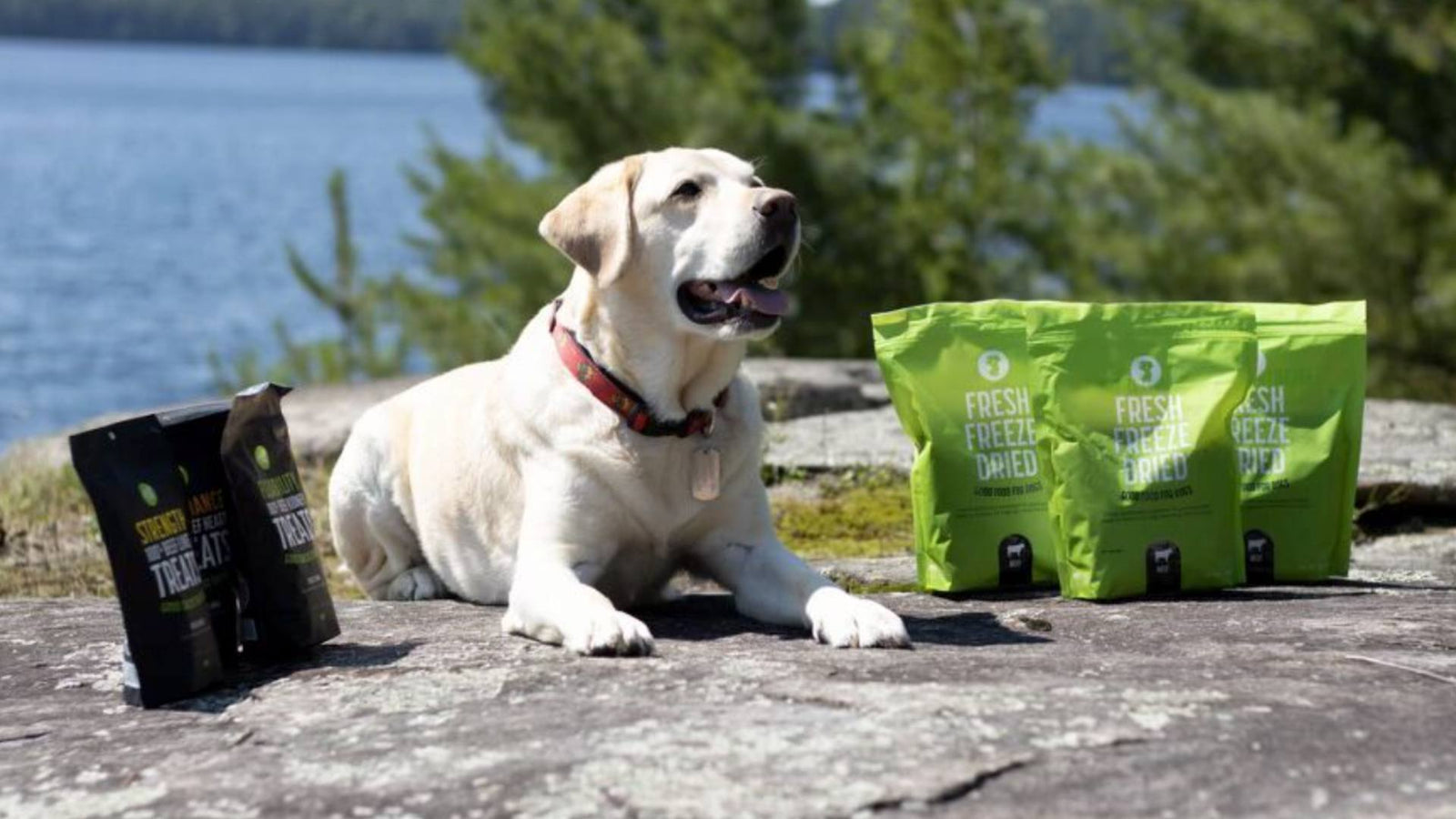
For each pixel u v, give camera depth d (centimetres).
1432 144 1309
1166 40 1376
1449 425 629
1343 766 240
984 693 275
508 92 1370
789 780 238
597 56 1346
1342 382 396
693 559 392
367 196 6756
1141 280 1345
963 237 1458
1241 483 394
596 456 365
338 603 412
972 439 392
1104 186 1380
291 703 294
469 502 406
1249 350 376
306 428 718
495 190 1342
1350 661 300
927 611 369
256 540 325
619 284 366
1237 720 260
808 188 1343
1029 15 1513
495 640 344
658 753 251
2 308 3152
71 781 260
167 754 270
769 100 1395
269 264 4109
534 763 250
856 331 1368
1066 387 372
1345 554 397
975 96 1502
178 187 7125
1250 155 1259
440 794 241
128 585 299
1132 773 238
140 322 3027
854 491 585
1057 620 351
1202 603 367
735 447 376
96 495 298
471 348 1309
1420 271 1224
